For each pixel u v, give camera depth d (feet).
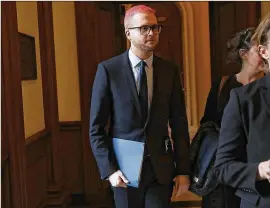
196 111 18.92
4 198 8.38
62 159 15.26
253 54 6.76
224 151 4.41
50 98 13.16
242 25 15.81
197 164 7.10
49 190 12.85
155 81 7.07
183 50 18.95
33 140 10.73
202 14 18.60
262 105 4.23
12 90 8.87
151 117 6.98
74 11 14.88
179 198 14.93
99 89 7.00
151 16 6.81
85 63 14.92
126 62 7.04
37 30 12.14
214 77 17.98
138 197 7.07
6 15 8.70
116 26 16.12
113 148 7.05
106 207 14.93
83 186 15.35
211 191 7.10
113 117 7.12
